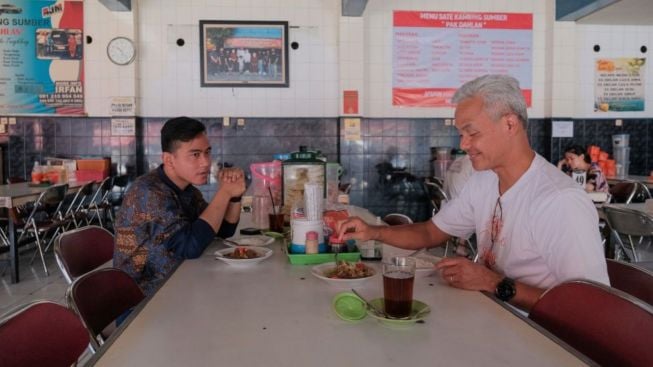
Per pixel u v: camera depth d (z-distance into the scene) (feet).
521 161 4.75
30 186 15.67
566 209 4.32
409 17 19.72
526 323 3.51
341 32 18.97
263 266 5.28
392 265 3.67
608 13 18.83
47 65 18.85
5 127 18.97
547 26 20.11
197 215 6.76
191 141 5.99
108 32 18.69
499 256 4.96
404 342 3.18
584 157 14.62
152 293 4.25
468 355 2.97
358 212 8.98
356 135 19.25
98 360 2.91
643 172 21.03
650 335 3.04
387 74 19.81
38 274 14.24
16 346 3.23
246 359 2.93
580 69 20.63
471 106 4.57
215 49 19.20
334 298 3.80
